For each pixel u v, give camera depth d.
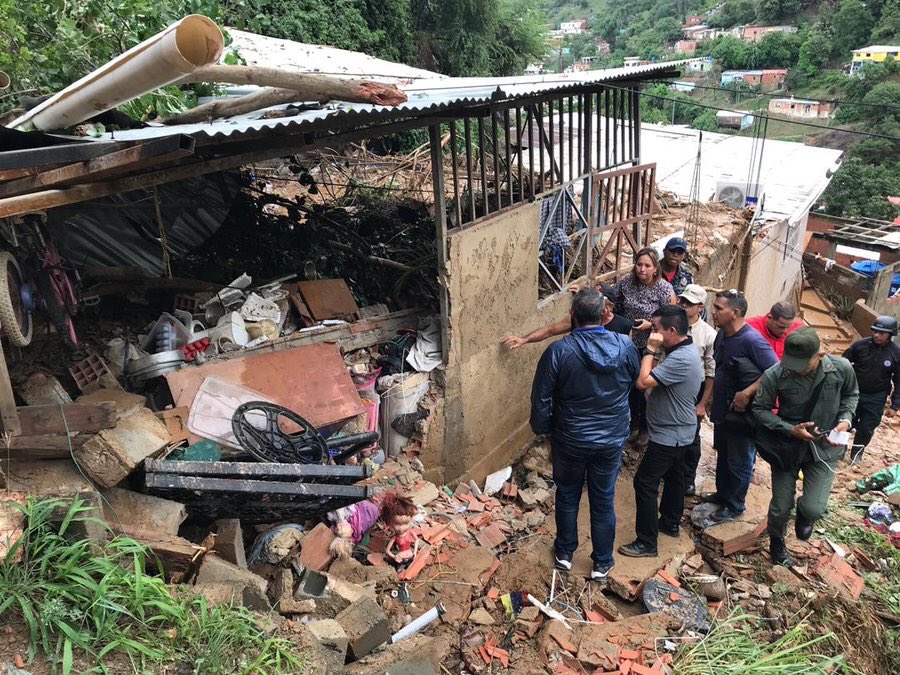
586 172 7.15
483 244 5.62
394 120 4.51
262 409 4.08
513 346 6.05
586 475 4.43
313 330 5.19
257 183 7.54
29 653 2.27
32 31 4.64
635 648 3.77
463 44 16.58
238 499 3.50
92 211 5.30
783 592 4.54
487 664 3.71
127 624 2.49
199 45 2.16
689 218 10.16
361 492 3.87
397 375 5.50
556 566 4.57
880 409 7.07
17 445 2.98
